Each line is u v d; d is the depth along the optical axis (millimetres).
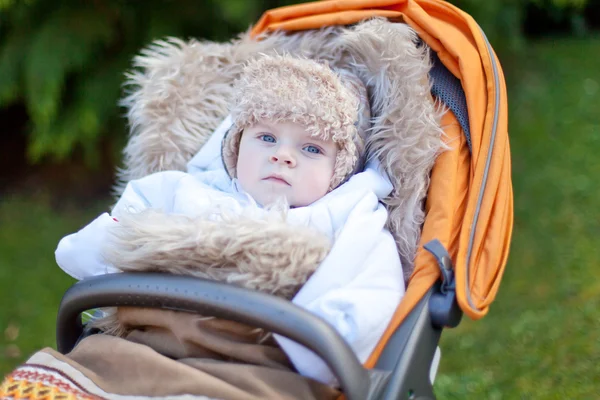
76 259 1389
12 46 3174
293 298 1224
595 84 4238
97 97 3209
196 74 1693
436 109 1471
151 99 1671
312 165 1368
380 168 1461
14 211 3609
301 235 1211
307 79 1368
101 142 3768
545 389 1998
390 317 1210
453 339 2418
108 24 3166
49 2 3154
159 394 1099
